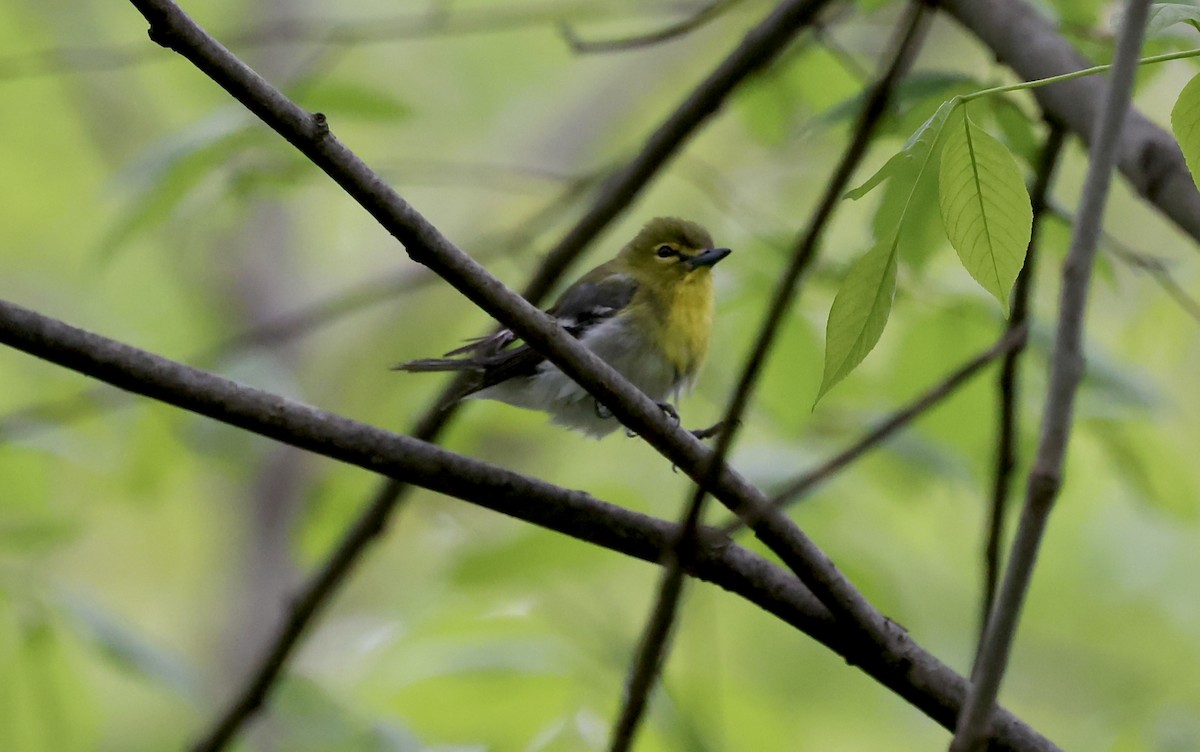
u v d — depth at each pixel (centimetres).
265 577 2123
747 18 2059
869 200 1298
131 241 1087
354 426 670
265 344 1152
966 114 496
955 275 1062
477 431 1383
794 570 659
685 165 1545
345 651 1574
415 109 1067
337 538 1380
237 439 1391
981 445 1079
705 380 1241
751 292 1091
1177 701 1352
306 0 2247
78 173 2130
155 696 1650
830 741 1534
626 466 1516
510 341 1073
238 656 2064
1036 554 430
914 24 619
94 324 2038
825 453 1133
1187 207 668
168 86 2158
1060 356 426
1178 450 1260
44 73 1050
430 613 1152
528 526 1090
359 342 2191
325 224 2331
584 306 1124
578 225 1019
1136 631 1609
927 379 1052
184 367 640
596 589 1163
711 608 1082
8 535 1083
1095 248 425
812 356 1099
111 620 1042
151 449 1390
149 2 525
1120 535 1539
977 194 507
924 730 1532
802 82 1152
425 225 583
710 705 1068
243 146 1038
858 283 509
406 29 1099
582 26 2219
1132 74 423
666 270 1112
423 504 1507
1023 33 758
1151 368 1191
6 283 2034
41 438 1238
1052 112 743
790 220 1482
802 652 1518
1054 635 1636
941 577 1608
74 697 1029
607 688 1070
